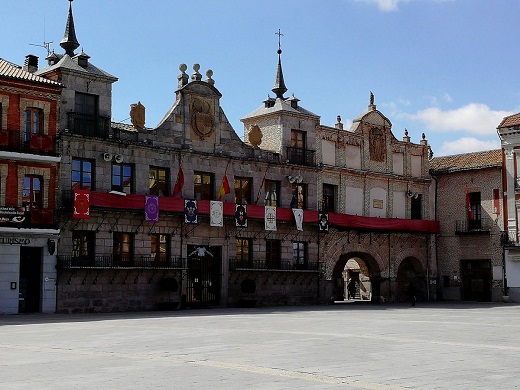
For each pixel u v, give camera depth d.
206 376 12.81
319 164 52.41
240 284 47.34
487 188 57.84
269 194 49.94
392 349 17.31
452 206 59.84
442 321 29.67
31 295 38.47
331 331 23.36
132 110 43.56
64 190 39.50
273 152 50.22
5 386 11.84
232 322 28.80
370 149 56.78
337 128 54.28
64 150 39.78
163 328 25.23
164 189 44.47
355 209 55.19
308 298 51.41
